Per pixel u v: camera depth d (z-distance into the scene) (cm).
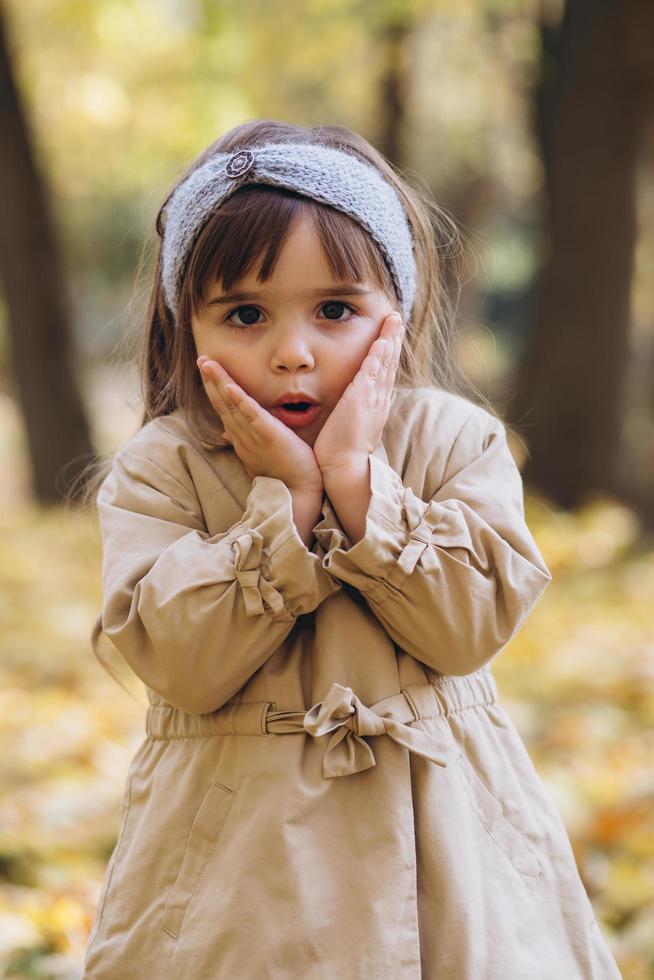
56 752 412
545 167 788
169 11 942
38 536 792
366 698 169
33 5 934
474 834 169
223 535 171
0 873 317
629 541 688
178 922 164
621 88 733
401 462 181
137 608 166
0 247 917
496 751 179
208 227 170
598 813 354
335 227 168
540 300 780
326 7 979
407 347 195
